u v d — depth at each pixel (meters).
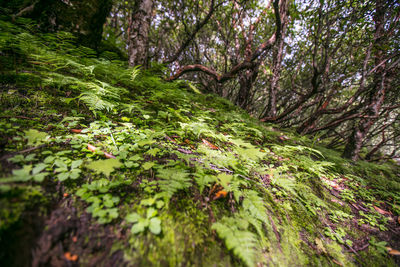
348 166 4.12
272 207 1.79
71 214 1.03
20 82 2.10
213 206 1.46
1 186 0.95
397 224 2.28
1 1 2.99
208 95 6.43
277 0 4.11
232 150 2.68
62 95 2.35
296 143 4.71
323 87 5.43
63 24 3.74
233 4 6.70
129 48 4.84
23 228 0.88
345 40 5.57
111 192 1.27
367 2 4.34
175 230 1.15
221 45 10.17
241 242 1.05
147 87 4.04
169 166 1.74
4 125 1.47
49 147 1.46
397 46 4.42
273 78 7.27
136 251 0.98
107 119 2.23
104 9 4.47
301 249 1.52
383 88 4.58
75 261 0.88
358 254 1.69
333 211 2.19
